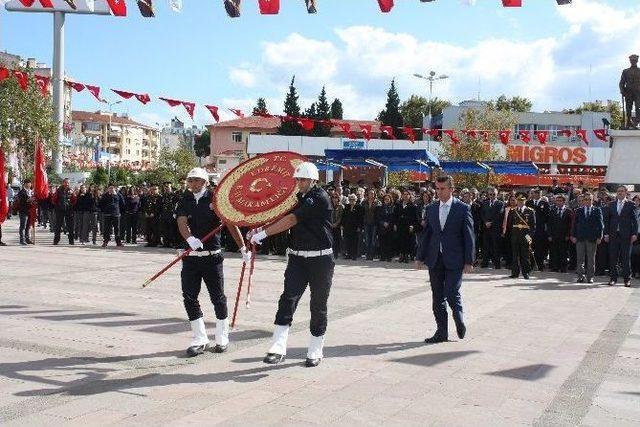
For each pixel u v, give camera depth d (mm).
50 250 17859
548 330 8500
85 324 8164
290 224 6398
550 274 15469
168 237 19547
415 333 8172
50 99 40531
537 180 41625
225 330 7000
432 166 23266
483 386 5891
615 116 66000
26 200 19609
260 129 80125
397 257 19031
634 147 19391
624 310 10305
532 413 5176
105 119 126625
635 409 5352
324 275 6516
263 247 18219
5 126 38781
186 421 4766
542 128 66125
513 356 7043
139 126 139125
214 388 5609
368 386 5789
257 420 4828
